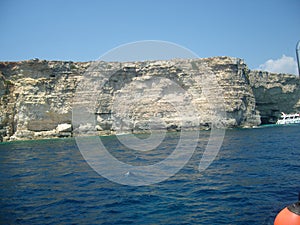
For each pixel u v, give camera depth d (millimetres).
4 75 66375
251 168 20094
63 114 67375
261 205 11930
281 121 91312
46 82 67375
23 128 63344
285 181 15812
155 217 11086
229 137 49312
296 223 6797
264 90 91062
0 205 12969
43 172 21625
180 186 15664
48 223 10656
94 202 13156
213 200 12945
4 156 34406
